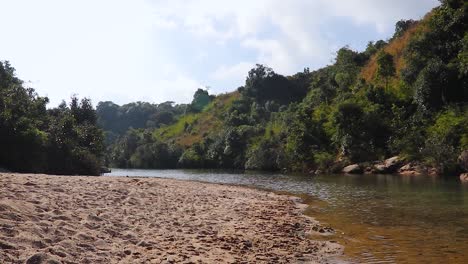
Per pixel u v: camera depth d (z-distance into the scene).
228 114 102.12
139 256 8.26
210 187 24.81
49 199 11.31
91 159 41.06
